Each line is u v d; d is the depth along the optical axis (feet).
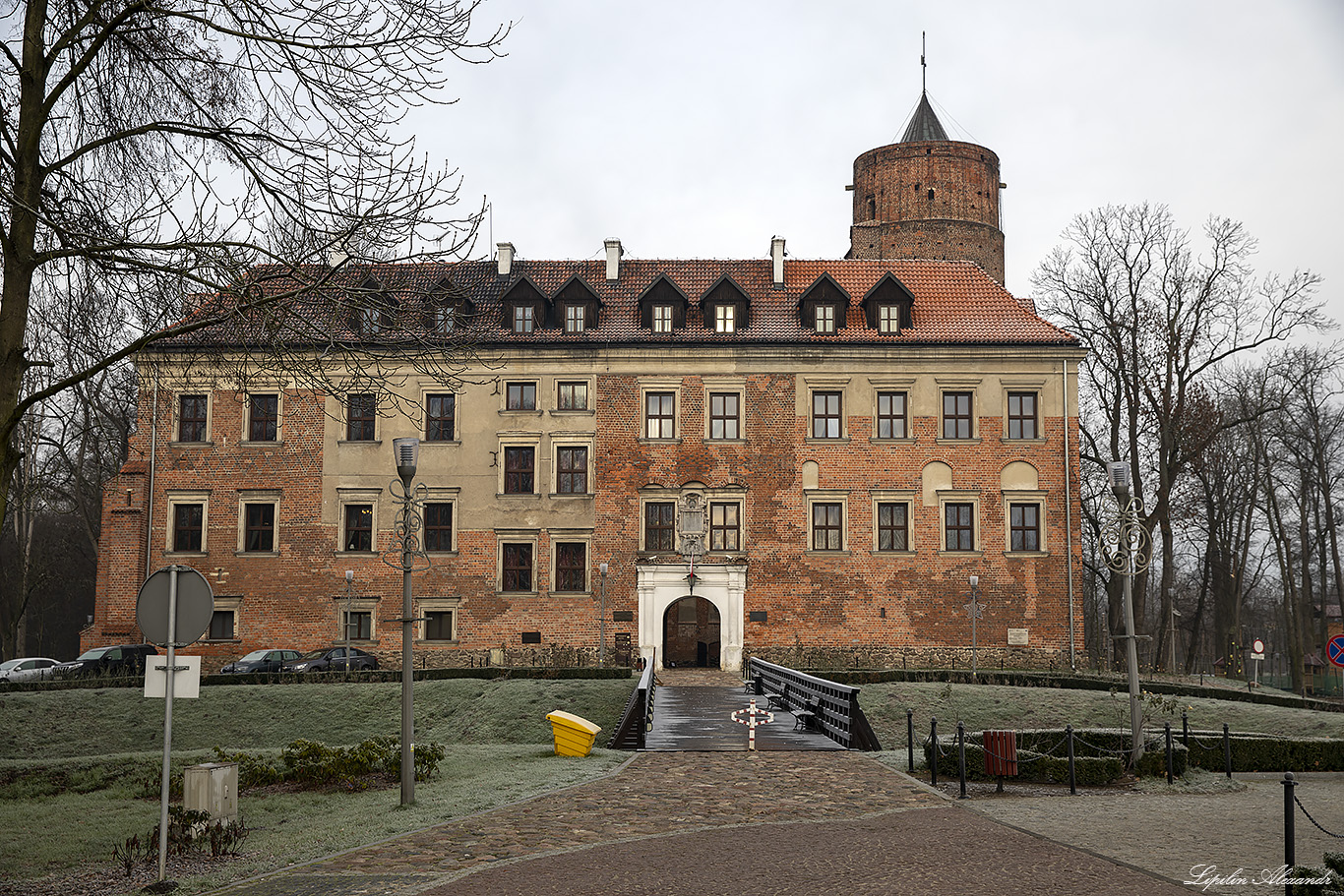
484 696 108.88
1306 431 191.31
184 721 104.58
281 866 40.16
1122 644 167.94
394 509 150.41
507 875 37.40
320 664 136.36
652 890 35.22
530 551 150.41
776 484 150.71
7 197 39.40
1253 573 233.96
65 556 218.18
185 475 151.84
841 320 155.74
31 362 43.73
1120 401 169.99
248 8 42.75
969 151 216.54
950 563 149.18
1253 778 63.72
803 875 36.88
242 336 47.29
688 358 152.35
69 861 45.68
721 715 94.17
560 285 161.79
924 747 61.11
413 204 45.65
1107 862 38.73
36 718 103.96
